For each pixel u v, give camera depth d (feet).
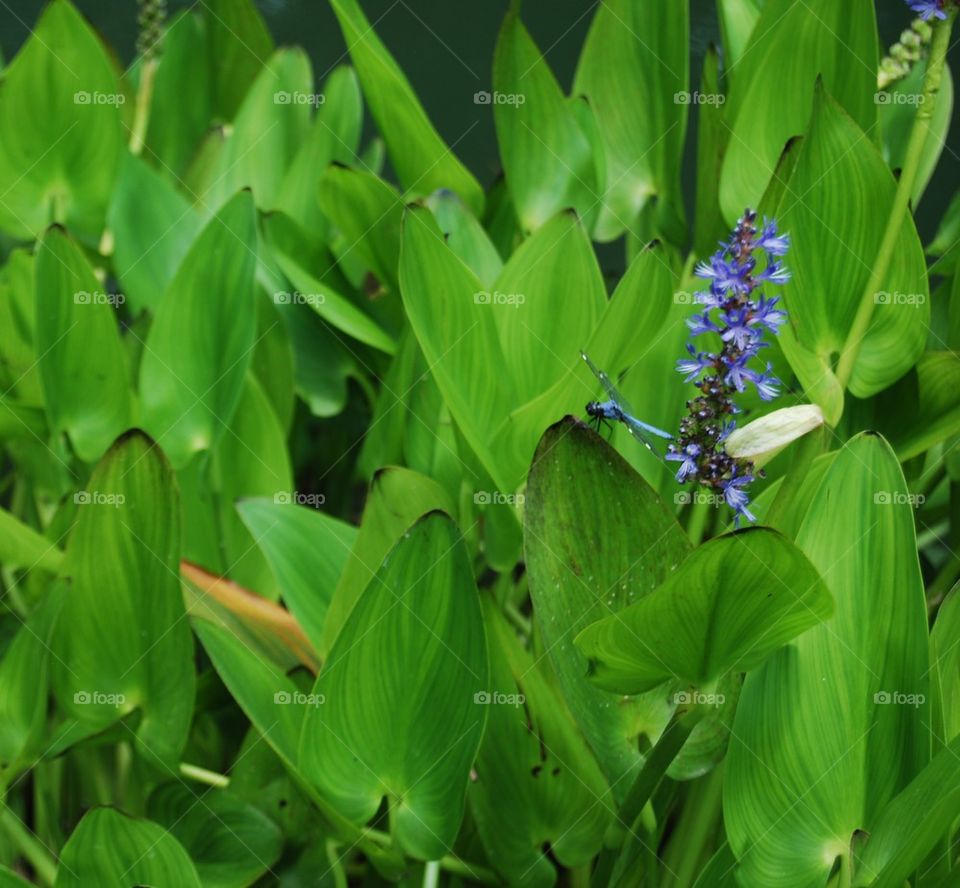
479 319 4.17
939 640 4.10
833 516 3.93
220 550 4.67
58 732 4.25
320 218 5.05
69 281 4.41
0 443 5.12
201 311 4.49
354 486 5.60
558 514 3.92
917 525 4.66
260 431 4.64
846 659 3.93
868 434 3.92
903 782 3.95
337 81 5.05
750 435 3.71
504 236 5.11
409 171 4.86
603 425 4.26
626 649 3.79
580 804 4.13
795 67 4.46
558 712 4.06
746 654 3.81
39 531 5.15
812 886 3.95
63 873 4.04
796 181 4.17
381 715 3.95
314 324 4.97
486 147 7.10
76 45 4.61
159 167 5.48
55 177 4.77
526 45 4.71
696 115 7.16
